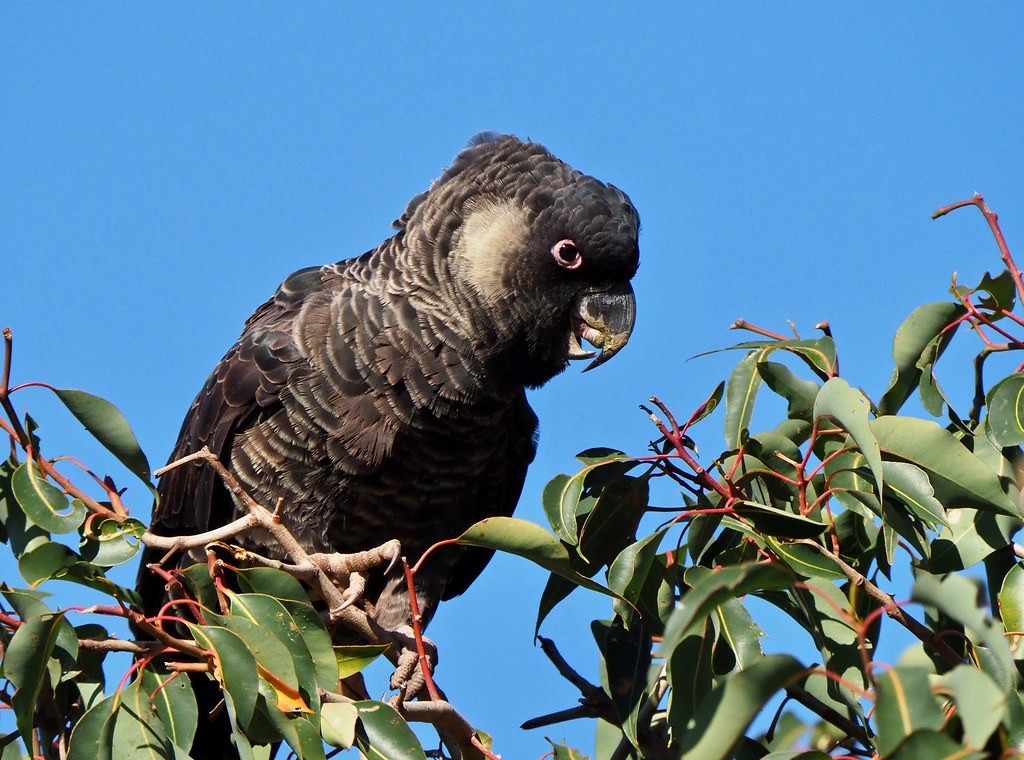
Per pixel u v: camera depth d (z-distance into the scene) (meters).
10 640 7.88
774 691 5.46
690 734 5.53
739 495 8.36
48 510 8.42
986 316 8.70
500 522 8.27
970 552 8.72
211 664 8.00
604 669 9.04
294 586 8.57
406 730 8.08
